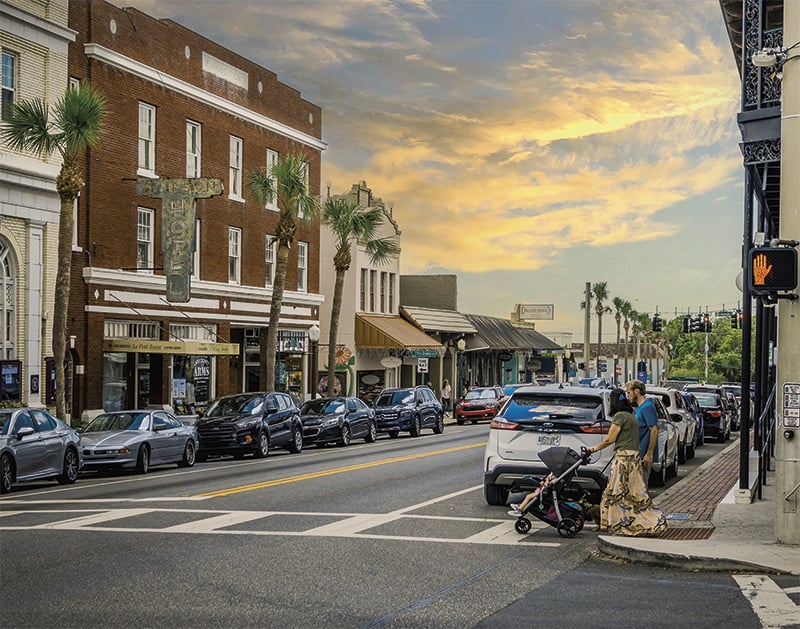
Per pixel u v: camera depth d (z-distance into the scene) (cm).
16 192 3000
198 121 4006
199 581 1062
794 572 1111
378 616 917
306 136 4803
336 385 5325
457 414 5175
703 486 1998
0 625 877
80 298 3366
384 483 2044
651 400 1614
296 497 1808
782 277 1215
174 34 3844
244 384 4525
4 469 1962
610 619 909
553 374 9288
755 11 1598
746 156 1616
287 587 1036
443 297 6881
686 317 7256
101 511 1614
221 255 4169
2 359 2959
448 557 1221
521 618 912
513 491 1750
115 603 960
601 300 10825
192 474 2370
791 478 1238
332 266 5506
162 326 3769
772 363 2462
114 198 3503
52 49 3102
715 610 944
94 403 3403
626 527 1358
